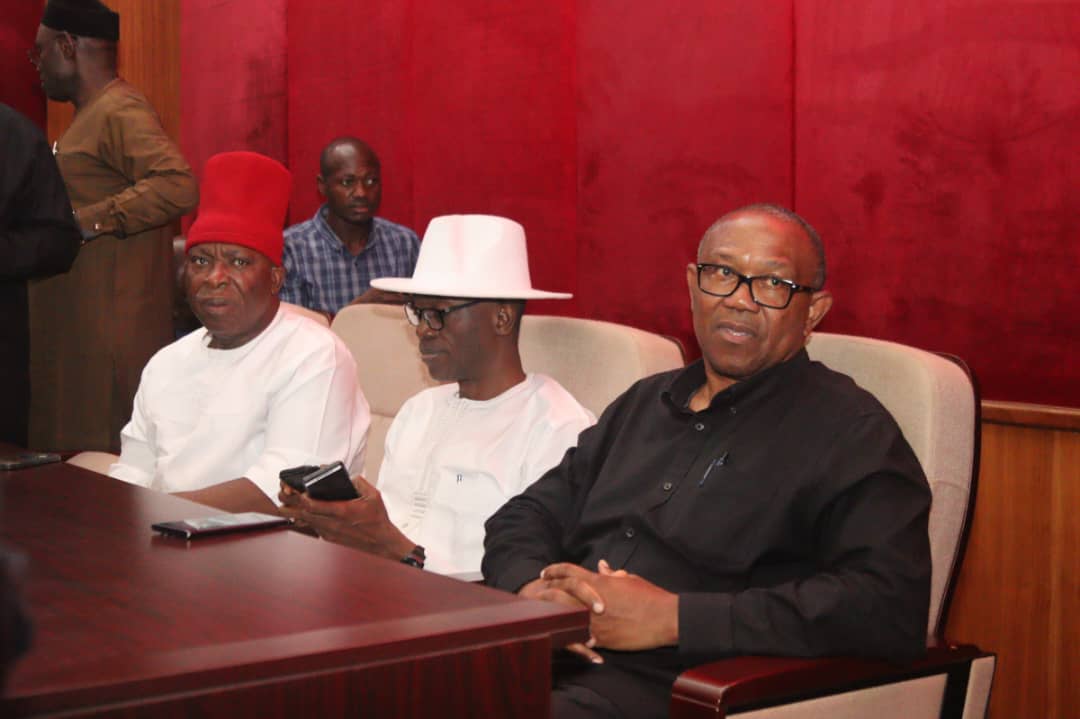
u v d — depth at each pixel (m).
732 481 1.84
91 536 1.48
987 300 2.84
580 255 3.98
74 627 1.08
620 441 2.05
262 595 1.20
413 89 4.75
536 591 1.81
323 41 5.23
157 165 3.98
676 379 2.04
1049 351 2.73
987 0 2.80
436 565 2.30
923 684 1.70
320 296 4.57
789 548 1.79
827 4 3.16
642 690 1.73
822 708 1.58
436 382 2.89
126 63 5.98
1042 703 2.72
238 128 5.74
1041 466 2.72
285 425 2.50
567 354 2.50
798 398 1.86
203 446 2.53
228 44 5.76
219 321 2.52
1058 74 2.68
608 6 3.81
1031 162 2.73
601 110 3.86
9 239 3.50
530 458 2.28
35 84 5.82
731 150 3.44
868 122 3.07
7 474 2.00
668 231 3.65
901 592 1.63
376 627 1.09
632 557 1.91
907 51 2.97
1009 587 2.78
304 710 1.01
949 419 1.87
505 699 1.12
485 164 4.38
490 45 4.32
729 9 3.43
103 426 4.20
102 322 4.14
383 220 4.66
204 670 0.96
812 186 3.22
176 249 4.54
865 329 3.11
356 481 1.99
